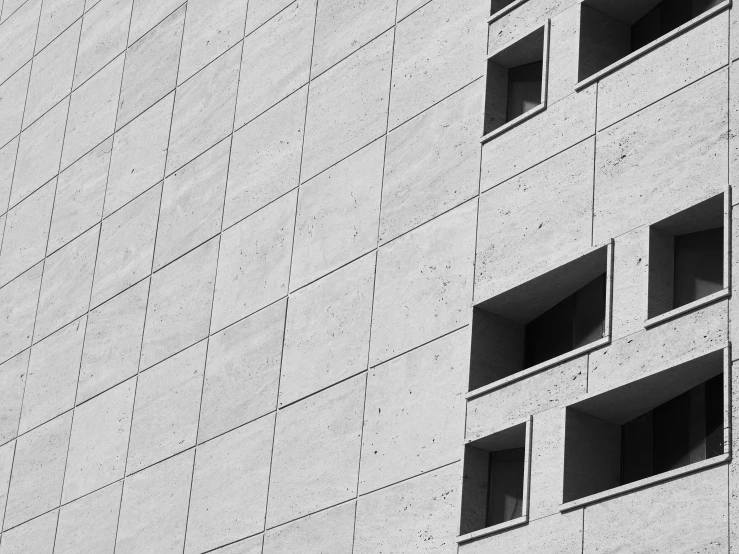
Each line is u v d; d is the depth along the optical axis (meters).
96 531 24.30
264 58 25.48
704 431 15.93
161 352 24.64
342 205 22.03
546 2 19.77
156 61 28.66
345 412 20.19
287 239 22.86
